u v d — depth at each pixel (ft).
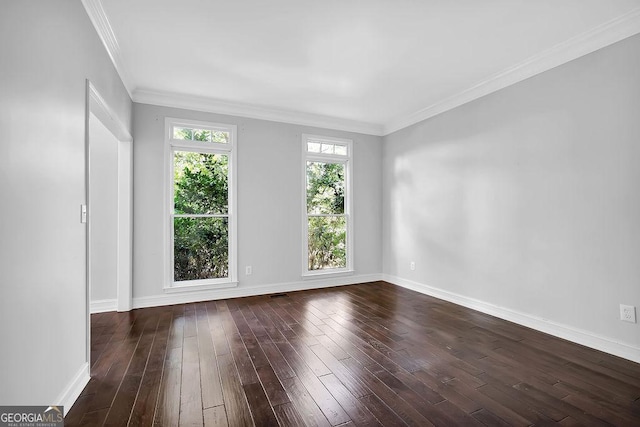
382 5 7.66
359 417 5.79
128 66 10.64
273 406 6.13
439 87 12.46
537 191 10.17
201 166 14.02
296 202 15.60
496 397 6.43
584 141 8.96
